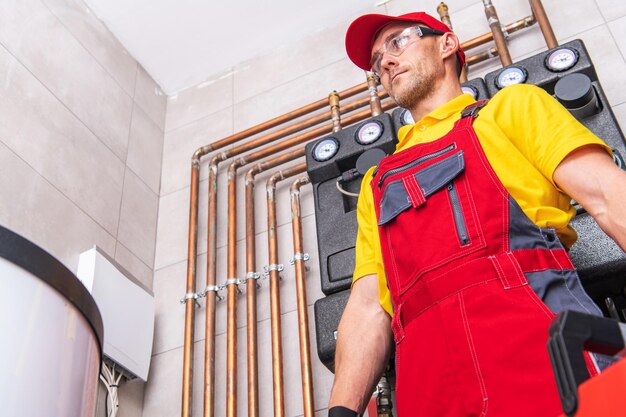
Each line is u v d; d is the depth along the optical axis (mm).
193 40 3357
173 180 3182
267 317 2551
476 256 1004
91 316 1081
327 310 1944
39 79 2629
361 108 2912
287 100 3141
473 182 1086
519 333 887
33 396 927
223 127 3229
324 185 2199
